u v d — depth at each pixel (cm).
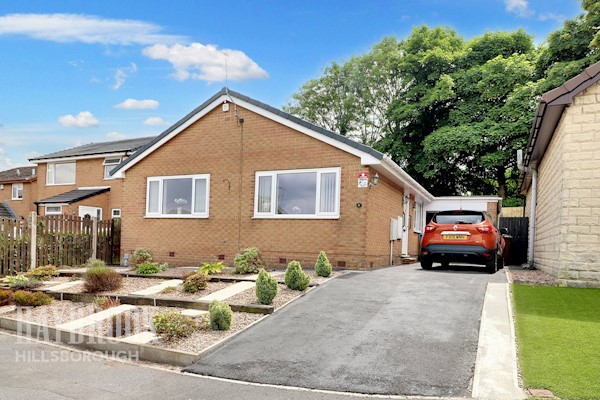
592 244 835
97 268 936
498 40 2644
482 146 2430
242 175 1302
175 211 1422
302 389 442
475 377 443
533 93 2188
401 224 1499
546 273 1084
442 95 2512
